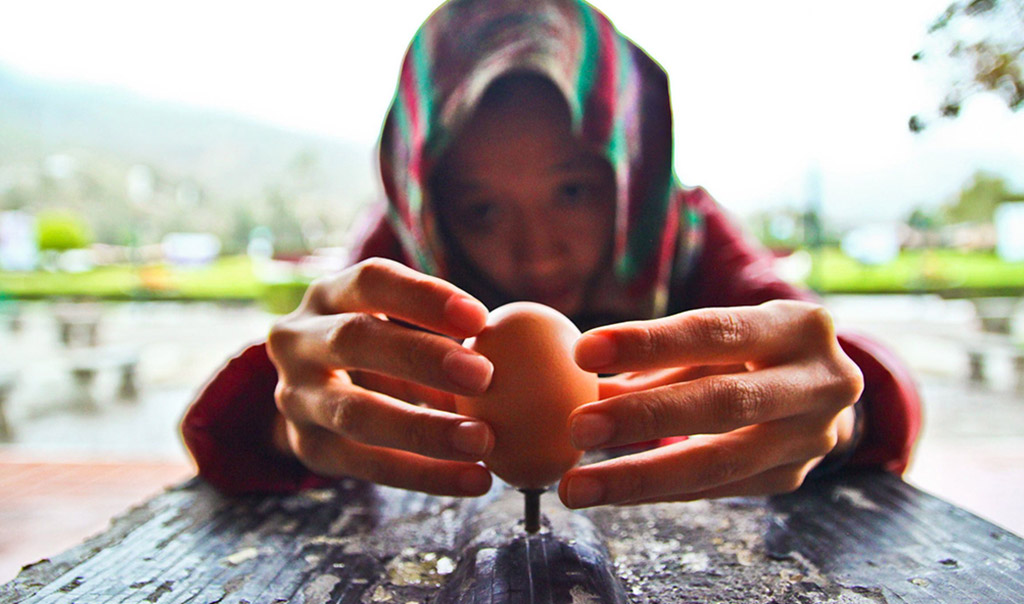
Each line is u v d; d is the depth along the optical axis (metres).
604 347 0.15
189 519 0.22
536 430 0.18
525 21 0.31
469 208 0.34
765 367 0.17
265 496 0.24
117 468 0.74
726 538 0.20
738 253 0.38
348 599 0.16
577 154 0.32
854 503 0.22
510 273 0.35
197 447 0.24
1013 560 0.18
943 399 1.06
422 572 0.18
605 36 0.32
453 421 0.16
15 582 0.17
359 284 0.17
